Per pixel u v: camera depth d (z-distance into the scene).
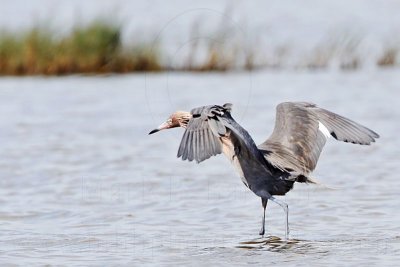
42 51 29.53
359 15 41.44
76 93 24.78
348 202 12.53
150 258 9.80
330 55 30.56
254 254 9.89
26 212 12.32
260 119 19.98
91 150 16.98
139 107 22.16
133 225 11.51
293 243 10.37
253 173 10.20
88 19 34.97
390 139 17.47
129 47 29.94
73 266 9.48
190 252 10.05
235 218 11.83
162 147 17.44
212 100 22.98
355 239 10.49
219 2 46.75
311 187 13.59
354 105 21.72
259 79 27.28
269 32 36.66
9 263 9.64
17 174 14.89
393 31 35.88
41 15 40.47
